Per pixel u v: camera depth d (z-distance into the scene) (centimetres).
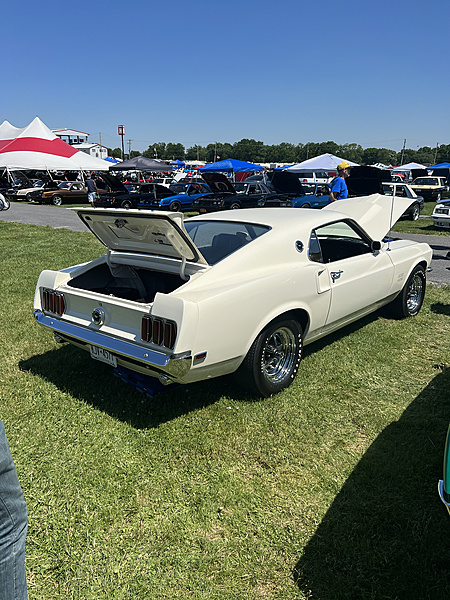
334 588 194
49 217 1839
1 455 114
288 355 360
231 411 327
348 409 335
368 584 196
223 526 227
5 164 2241
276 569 203
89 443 289
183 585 195
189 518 231
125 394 349
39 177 3061
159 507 238
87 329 320
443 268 850
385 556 209
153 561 206
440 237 1252
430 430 308
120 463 271
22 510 121
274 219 378
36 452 279
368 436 304
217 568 203
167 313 269
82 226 1527
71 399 341
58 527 223
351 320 438
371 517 232
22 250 984
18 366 397
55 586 194
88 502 240
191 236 370
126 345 291
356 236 441
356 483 258
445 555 210
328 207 496
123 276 391
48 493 246
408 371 396
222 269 312
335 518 232
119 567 203
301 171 2744
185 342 267
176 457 278
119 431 302
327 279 375
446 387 367
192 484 255
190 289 293
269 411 329
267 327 328
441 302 600
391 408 337
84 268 371
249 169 3147
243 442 294
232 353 303
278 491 251
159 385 319
